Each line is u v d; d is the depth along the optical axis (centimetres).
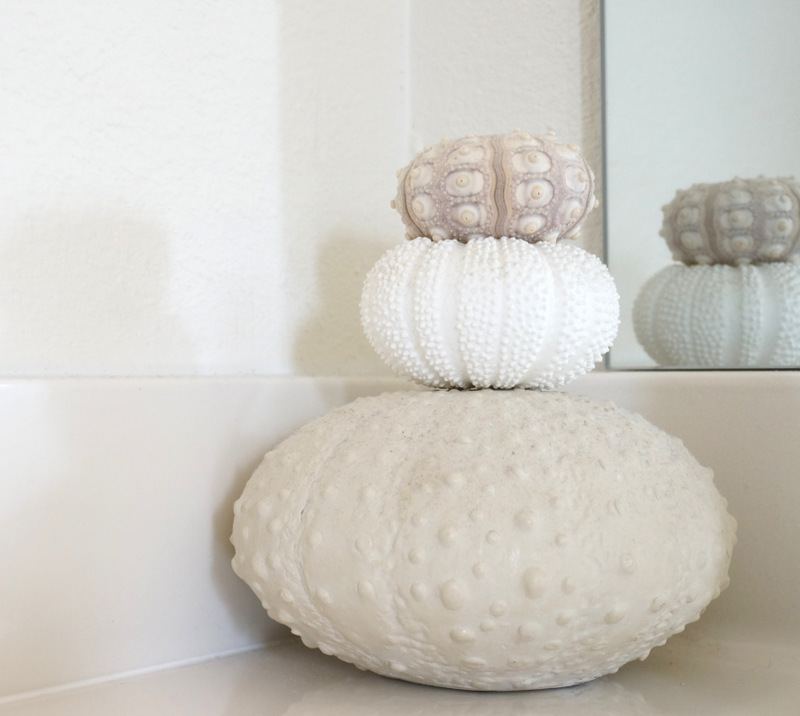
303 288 85
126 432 59
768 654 65
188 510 62
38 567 54
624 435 54
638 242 85
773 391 67
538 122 94
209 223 76
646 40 85
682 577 51
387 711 51
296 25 85
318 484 54
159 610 61
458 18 100
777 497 67
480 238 60
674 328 82
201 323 75
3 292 62
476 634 48
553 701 52
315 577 52
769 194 77
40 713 51
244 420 66
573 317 57
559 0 93
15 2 63
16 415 53
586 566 48
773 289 77
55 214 65
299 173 85
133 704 53
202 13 76
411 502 50
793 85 77
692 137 82
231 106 78
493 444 51
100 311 68
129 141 70
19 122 63
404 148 99
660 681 58
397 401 58
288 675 59
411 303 59
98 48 68
